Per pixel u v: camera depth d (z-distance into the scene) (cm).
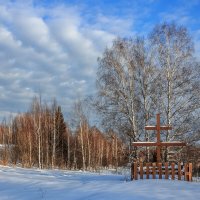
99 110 3250
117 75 3247
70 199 1314
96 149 6100
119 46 3275
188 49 3134
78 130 6009
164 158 2908
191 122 2994
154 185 1525
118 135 3262
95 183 1720
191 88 3033
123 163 4022
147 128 2053
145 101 3183
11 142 6581
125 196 1262
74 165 5362
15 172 2647
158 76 3136
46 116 6031
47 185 1736
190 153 2980
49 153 5678
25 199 1362
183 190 1380
